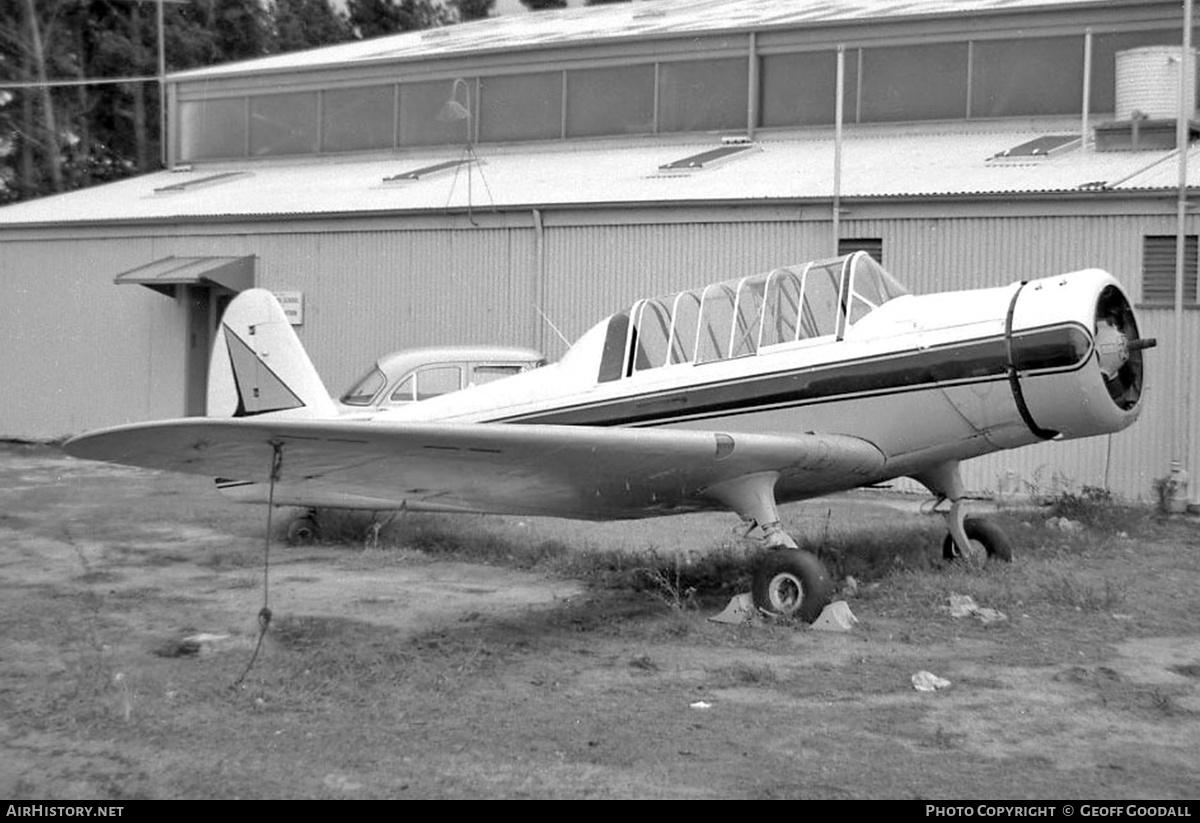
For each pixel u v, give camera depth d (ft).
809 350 29.50
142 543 38.37
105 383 73.20
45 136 139.23
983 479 49.88
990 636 24.54
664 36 75.20
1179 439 46.32
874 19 69.77
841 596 27.94
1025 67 67.31
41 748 17.66
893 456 29.45
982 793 15.65
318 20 176.65
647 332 32.04
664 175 63.87
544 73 79.10
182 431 20.81
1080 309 26.94
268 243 67.67
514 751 17.40
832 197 52.80
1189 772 16.47
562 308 59.52
